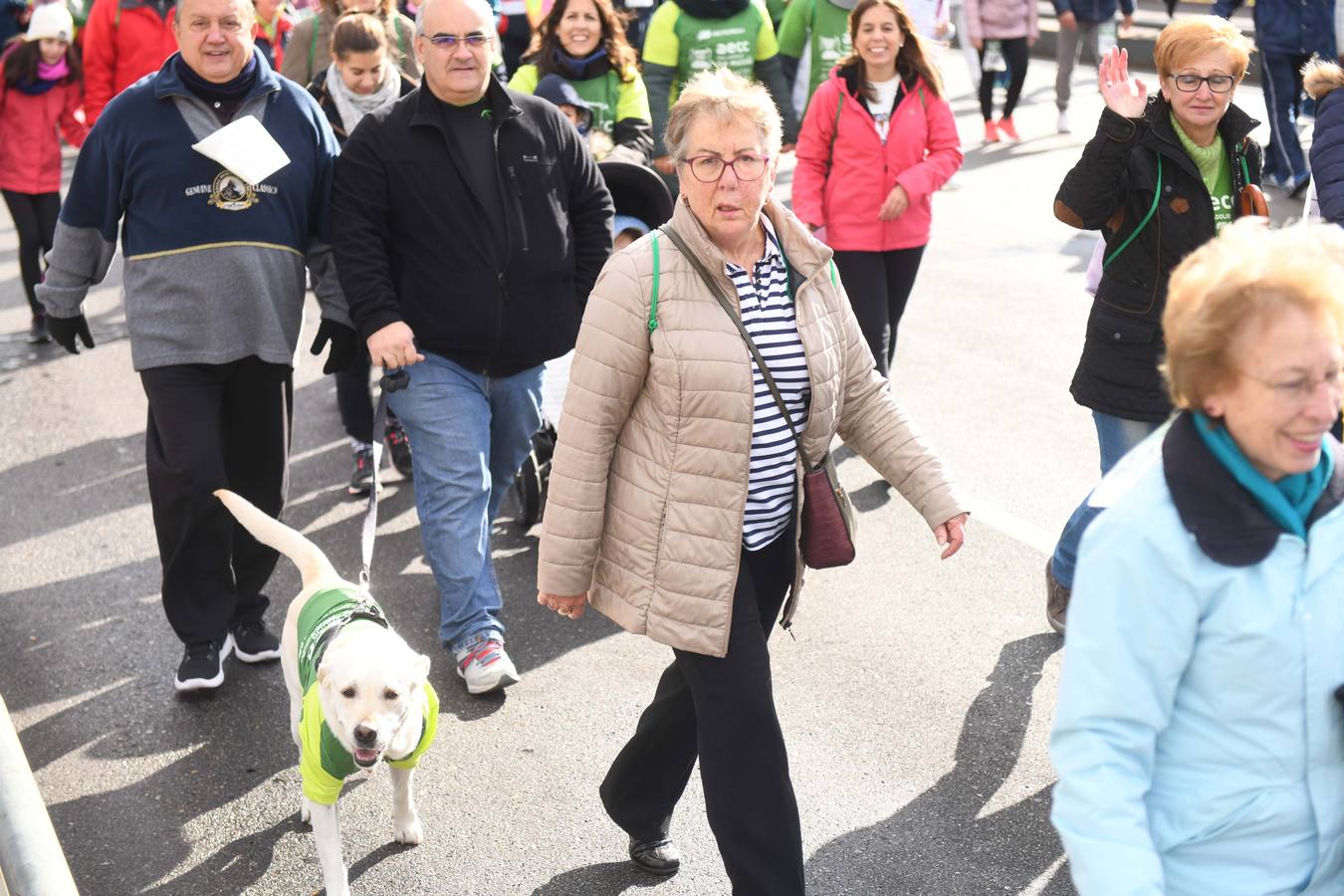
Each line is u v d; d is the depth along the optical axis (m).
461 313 4.79
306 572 4.27
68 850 4.12
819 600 5.51
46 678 5.14
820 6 8.31
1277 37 11.13
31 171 8.88
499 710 4.83
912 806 4.18
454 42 4.62
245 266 4.67
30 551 6.23
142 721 4.83
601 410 3.23
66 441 7.55
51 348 9.14
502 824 4.18
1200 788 2.13
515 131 4.85
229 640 5.20
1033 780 4.30
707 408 3.19
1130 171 4.46
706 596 3.23
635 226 6.35
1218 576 2.04
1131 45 17.81
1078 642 2.13
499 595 5.23
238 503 4.42
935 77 6.51
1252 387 2.00
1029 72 18.16
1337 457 2.14
